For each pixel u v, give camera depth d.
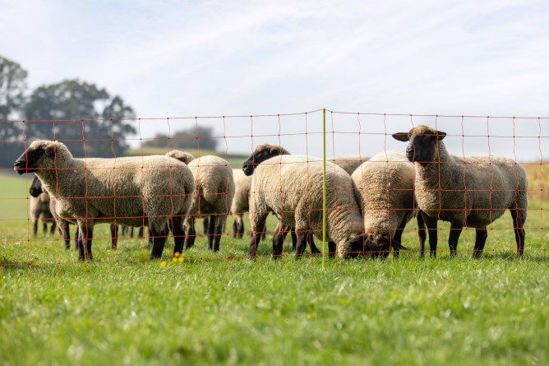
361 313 3.44
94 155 78.81
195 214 10.54
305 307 3.65
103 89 89.94
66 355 2.67
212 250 9.79
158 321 3.29
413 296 3.81
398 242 7.58
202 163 10.48
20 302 4.02
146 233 15.81
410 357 2.56
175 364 2.51
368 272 5.48
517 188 8.34
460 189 7.57
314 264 6.49
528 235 11.50
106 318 3.45
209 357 2.60
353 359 2.54
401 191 7.80
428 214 7.76
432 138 7.30
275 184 8.12
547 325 3.12
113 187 7.92
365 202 7.71
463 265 5.86
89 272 6.29
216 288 4.45
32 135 86.56
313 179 7.53
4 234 14.45
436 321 3.23
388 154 8.26
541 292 4.11
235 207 13.38
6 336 3.09
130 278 5.43
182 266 6.55
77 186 8.09
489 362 2.53
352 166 10.03
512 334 2.89
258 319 3.28
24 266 6.92
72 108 86.50
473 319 3.29
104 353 2.65
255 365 2.49
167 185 7.78
